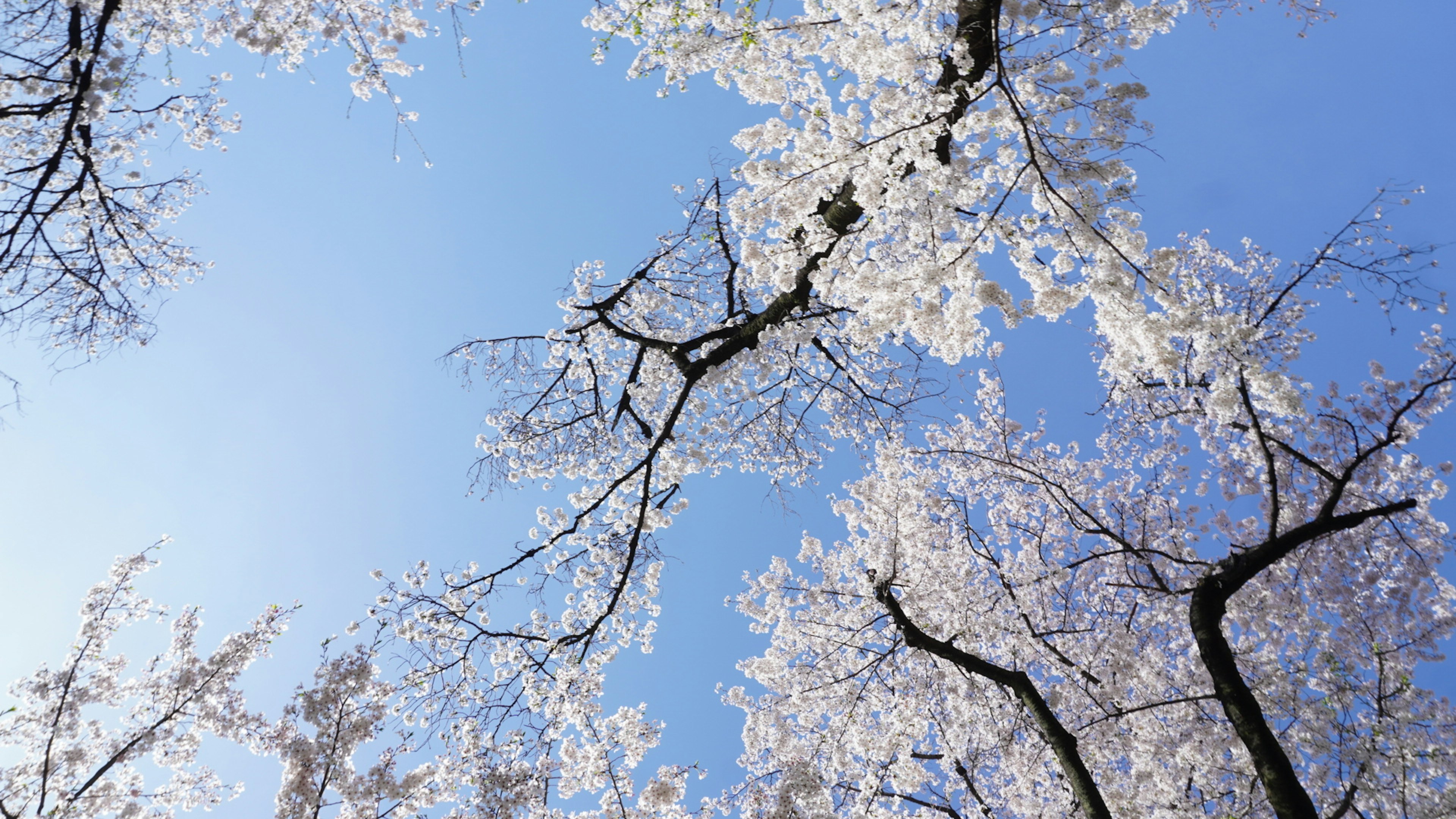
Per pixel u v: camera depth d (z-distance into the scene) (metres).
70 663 7.96
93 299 7.05
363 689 7.48
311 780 6.96
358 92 7.12
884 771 9.08
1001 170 5.54
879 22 5.70
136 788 7.94
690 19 6.39
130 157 7.71
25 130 6.88
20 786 7.53
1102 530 9.26
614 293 10.84
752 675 10.59
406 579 8.29
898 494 10.59
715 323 11.90
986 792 10.17
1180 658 9.41
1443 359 8.81
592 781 7.68
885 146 5.68
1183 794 8.35
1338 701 7.64
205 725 8.02
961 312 5.87
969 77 5.55
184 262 8.31
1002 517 11.39
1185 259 10.66
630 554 8.64
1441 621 8.65
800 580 10.79
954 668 9.84
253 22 6.68
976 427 11.71
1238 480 10.18
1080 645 9.69
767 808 7.84
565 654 8.36
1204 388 8.84
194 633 8.53
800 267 7.04
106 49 6.45
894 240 6.71
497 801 7.35
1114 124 5.19
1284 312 9.52
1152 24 5.14
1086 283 5.56
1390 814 7.07
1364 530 9.00
